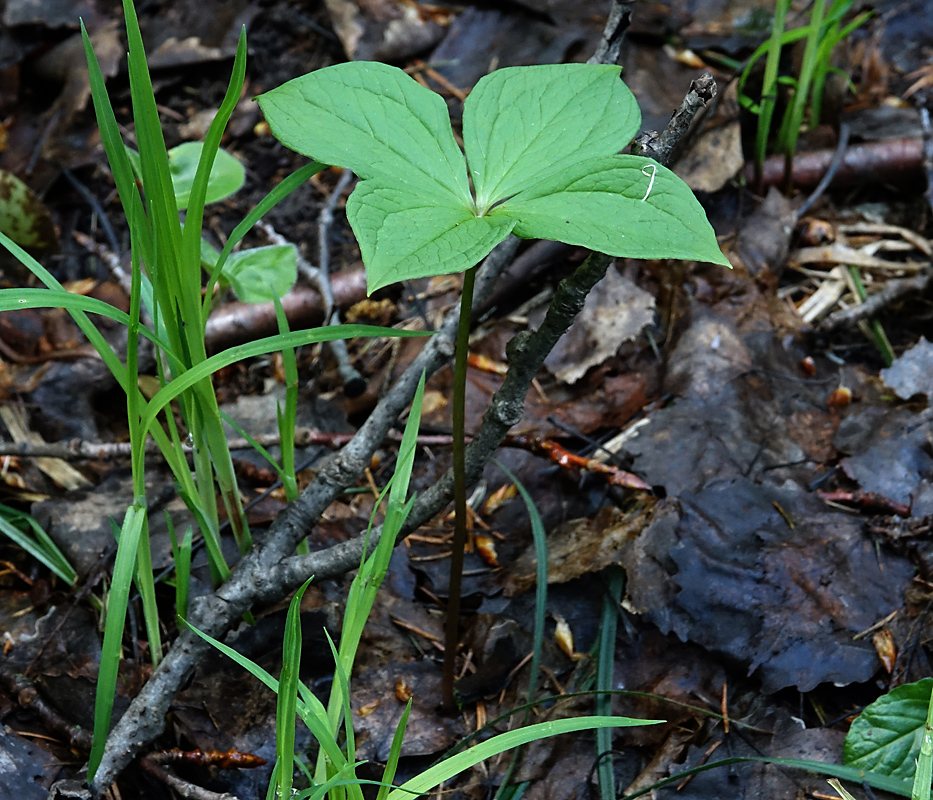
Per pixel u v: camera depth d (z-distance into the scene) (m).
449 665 1.01
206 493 1.02
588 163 0.90
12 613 1.06
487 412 0.98
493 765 1.01
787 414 1.13
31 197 1.19
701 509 1.07
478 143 0.93
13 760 0.99
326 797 0.96
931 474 1.08
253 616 1.04
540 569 1.04
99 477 1.13
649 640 1.04
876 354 1.17
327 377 1.19
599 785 1.00
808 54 1.19
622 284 1.18
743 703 1.02
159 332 1.00
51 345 1.18
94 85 0.94
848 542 1.05
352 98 0.93
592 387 1.16
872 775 0.97
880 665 1.02
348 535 1.09
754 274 1.20
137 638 1.05
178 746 1.02
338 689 0.96
